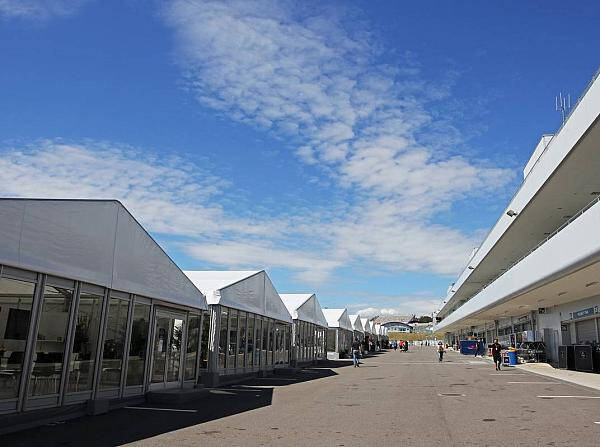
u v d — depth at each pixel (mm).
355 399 16328
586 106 17906
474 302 45531
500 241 37031
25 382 10305
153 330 15484
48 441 9086
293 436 9875
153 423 11242
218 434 10023
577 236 18531
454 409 13984
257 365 25469
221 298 20125
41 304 10758
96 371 12641
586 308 29891
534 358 38219
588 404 15031
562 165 21344
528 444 9156
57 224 11195
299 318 33750
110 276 13086
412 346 124562
